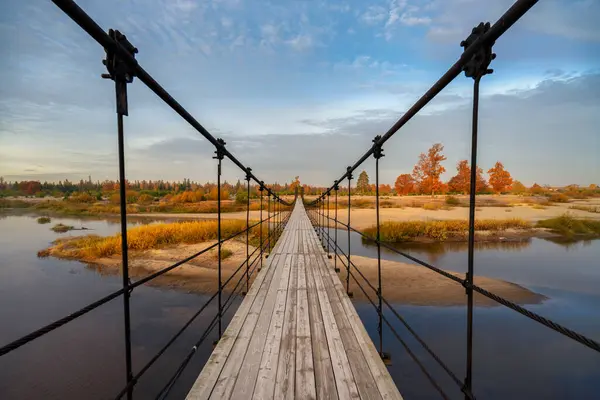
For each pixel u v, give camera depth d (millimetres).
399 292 7883
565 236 16312
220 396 1931
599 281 9234
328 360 2344
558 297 7988
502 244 14672
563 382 4500
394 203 38406
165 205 42656
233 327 2945
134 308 7492
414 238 15938
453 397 4242
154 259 11922
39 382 4824
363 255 12875
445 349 5355
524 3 781
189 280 9320
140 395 4535
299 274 4941
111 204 47688
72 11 883
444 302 7285
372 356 2391
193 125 2082
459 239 15664
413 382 4566
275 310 3385
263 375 2154
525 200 40531
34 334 750
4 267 11812
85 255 12867
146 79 1384
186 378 4867
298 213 20969
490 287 8508
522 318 6480
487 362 4988
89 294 8961
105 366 5207
